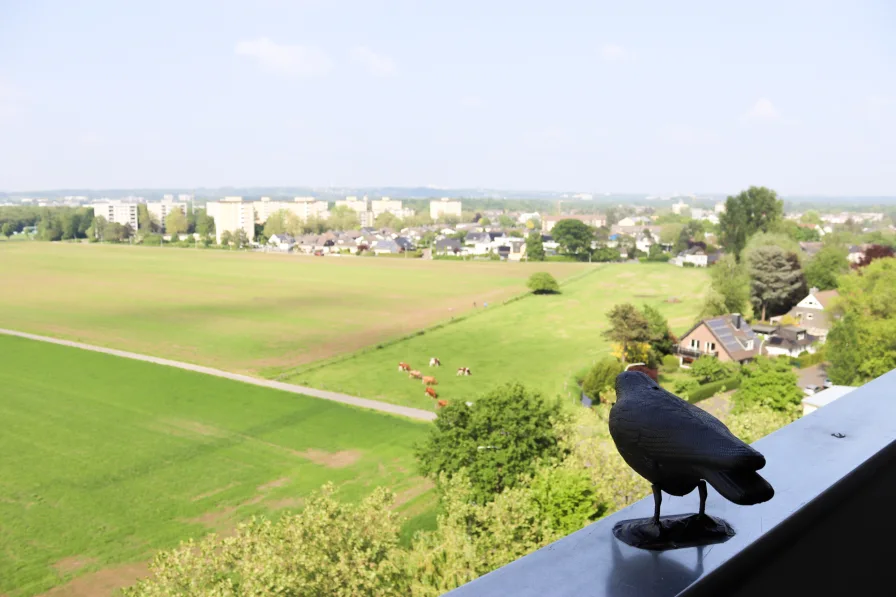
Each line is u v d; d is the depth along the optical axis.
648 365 54.72
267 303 90.62
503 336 71.06
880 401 2.88
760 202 100.44
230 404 44.91
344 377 53.88
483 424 26.39
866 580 2.18
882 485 2.24
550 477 20.78
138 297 91.75
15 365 53.53
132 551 24.47
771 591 1.74
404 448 35.91
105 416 41.66
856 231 112.31
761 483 1.57
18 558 23.83
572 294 96.12
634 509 1.87
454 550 18.39
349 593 16.83
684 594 1.38
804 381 49.09
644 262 137.75
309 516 18.11
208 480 31.36
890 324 47.50
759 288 72.00
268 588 16.52
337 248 174.25
